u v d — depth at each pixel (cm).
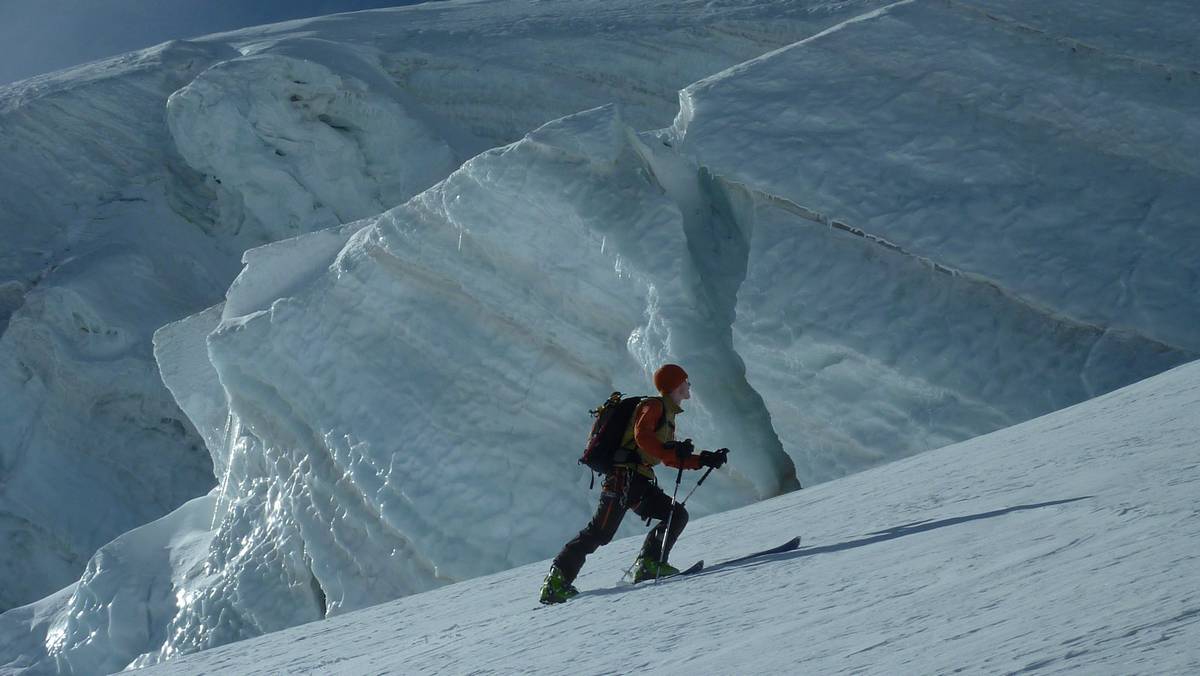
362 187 3878
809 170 1423
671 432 499
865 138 1468
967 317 1245
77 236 3697
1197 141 1392
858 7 3881
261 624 1694
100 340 3275
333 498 1647
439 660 379
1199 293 1194
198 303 3550
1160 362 1147
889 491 610
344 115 3941
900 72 1577
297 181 3778
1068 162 1402
